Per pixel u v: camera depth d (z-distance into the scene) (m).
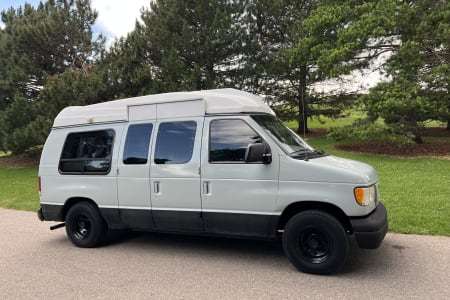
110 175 6.45
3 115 18.00
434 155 15.42
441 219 7.21
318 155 5.71
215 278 5.09
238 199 5.41
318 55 18.86
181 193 5.81
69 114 7.15
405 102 14.62
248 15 21.72
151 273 5.38
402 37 16.06
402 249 5.91
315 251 5.13
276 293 4.55
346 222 5.14
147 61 21.70
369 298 4.34
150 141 6.15
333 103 25.64
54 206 7.06
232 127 5.58
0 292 4.92
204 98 5.82
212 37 20.03
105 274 5.42
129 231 7.74
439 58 15.59
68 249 6.74
